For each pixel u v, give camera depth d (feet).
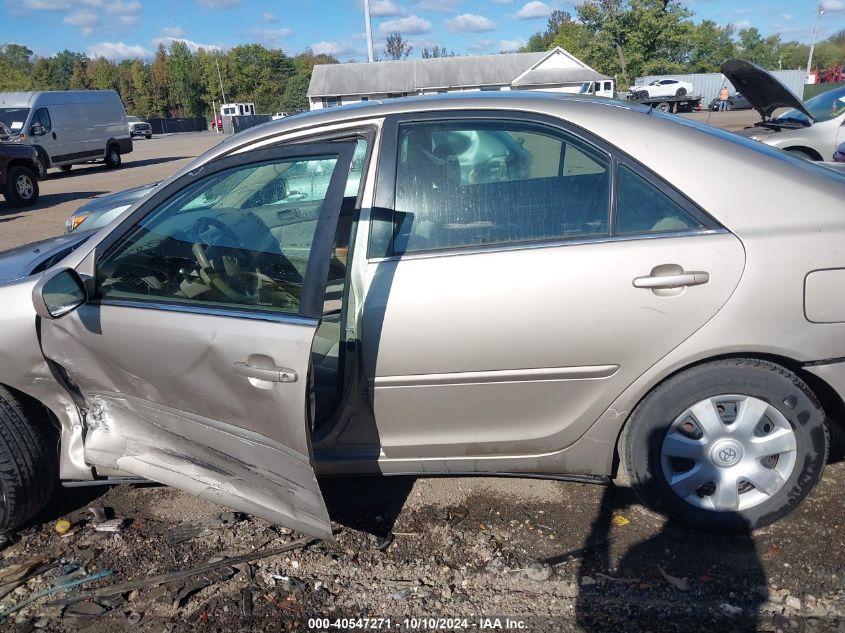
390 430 9.07
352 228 9.00
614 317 8.33
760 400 8.57
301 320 7.80
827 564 8.48
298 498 8.22
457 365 8.59
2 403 9.48
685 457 8.89
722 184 8.46
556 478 9.43
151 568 9.25
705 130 9.05
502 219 8.71
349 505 10.35
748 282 8.19
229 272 8.60
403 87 131.13
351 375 8.74
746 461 8.81
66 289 8.44
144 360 8.60
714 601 8.08
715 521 8.96
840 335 8.27
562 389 8.71
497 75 132.05
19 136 64.44
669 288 8.27
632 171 8.57
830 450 10.61
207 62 266.57
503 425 8.99
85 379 9.18
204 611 8.43
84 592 8.86
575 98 9.37
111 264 8.96
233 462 8.61
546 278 8.34
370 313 8.55
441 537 9.53
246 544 9.64
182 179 9.04
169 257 8.87
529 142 8.93
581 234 8.54
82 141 71.26
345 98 134.21
